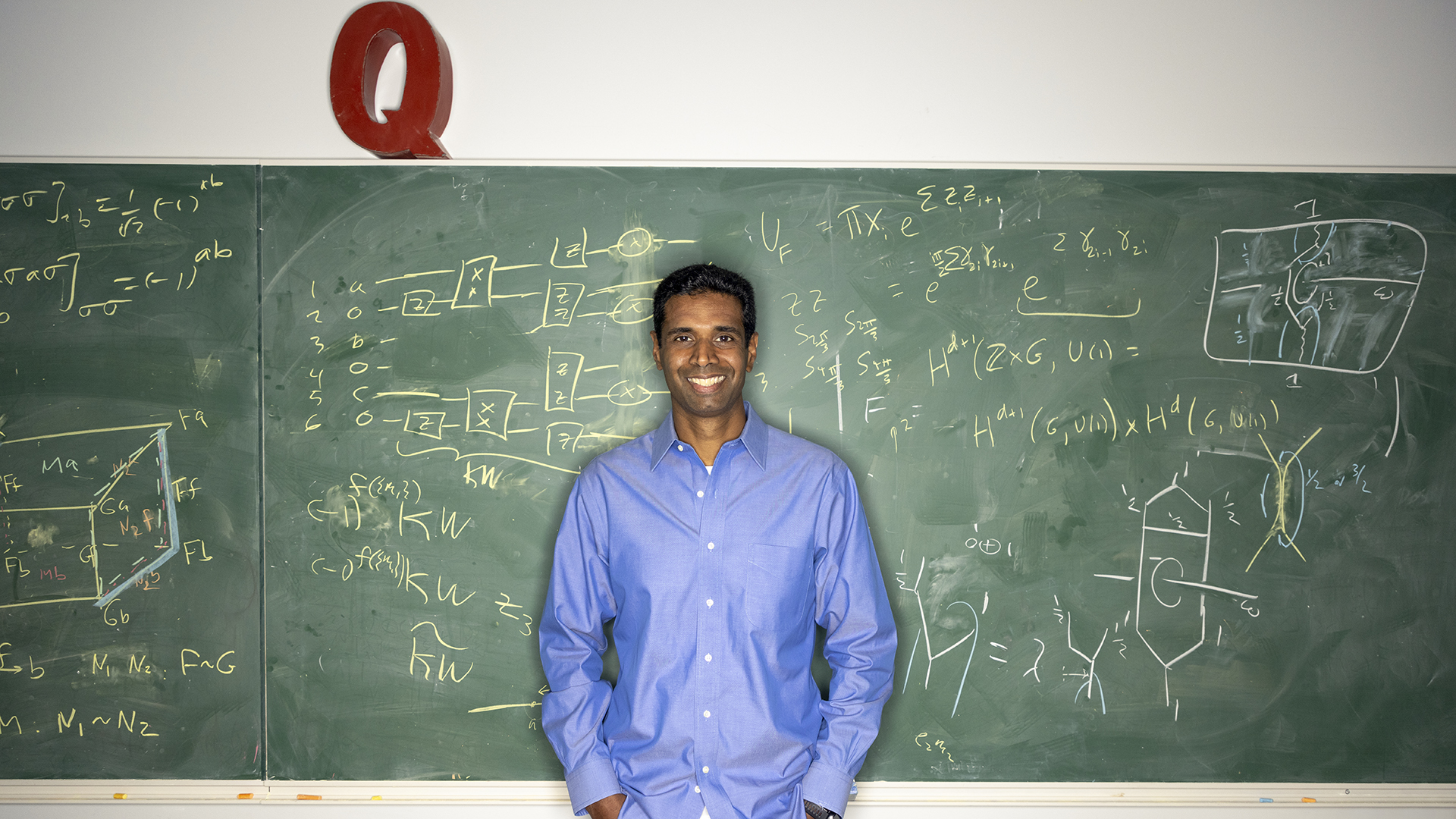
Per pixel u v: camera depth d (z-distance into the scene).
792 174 1.57
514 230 1.57
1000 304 1.57
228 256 1.56
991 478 1.57
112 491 1.56
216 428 1.57
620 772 1.21
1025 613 1.57
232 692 1.57
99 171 1.56
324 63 1.61
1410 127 1.60
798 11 1.61
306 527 1.57
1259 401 1.57
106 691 1.57
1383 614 1.57
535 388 1.57
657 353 1.30
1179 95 1.61
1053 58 1.61
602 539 1.28
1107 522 1.57
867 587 1.26
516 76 1.61
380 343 1.57
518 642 1.57
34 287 1.56
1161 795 1.57
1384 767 1.57
